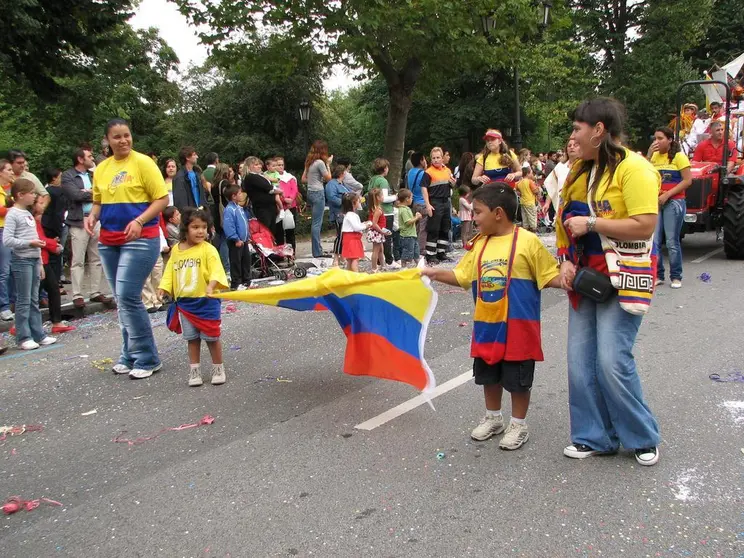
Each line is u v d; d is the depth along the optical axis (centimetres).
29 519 342
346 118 4384
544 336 634
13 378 588
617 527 304
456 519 317
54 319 759
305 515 329
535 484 347
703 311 708
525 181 1241
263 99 2705
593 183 337
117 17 1399
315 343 649
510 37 1752
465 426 428
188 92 2834
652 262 337
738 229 984
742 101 1141
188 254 524
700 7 3284
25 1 1184
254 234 1041
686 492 332
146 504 349
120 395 527
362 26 1523
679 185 798
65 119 1828
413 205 1099
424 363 428
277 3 1560
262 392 515
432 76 1938
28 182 680
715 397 461
